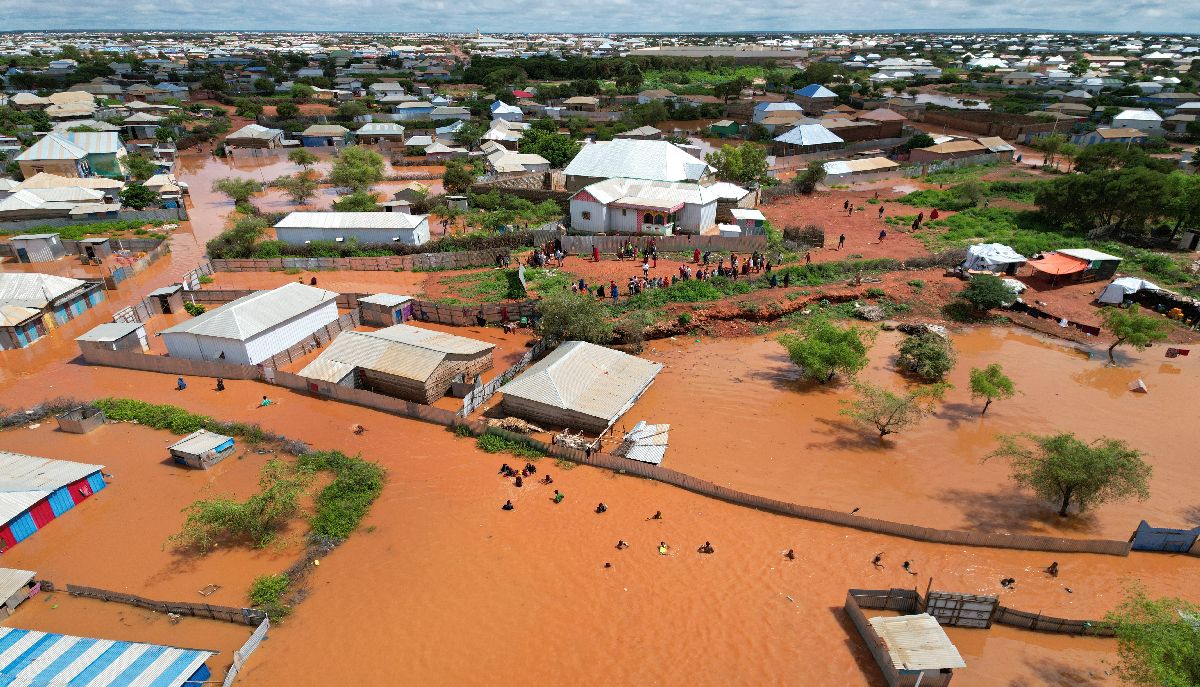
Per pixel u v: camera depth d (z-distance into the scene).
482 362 42.53
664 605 24.84
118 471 33.22
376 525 29.14
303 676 22.00
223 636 23.56
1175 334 47.28
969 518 29.92
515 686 21.69
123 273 59.59
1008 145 106.31
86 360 44.97
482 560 27.03
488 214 75.81
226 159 116.25
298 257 62.41
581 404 36.00
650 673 22.14
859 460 33.97
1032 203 77.81
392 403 37.97
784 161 104.94
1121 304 51.06
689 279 53.84
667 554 27.30
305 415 38.03
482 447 34.56
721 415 38.00
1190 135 118.06
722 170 89.19
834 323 49.25
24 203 75.75
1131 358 44.47
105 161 97.75
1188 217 62.19
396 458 33.94
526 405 37.12
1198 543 27.06
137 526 29.34
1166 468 33.06
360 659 22.67
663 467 32.47
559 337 44.88
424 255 61.44
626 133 118.94
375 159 100.50
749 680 21.89
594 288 53.75
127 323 46.53
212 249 63.59
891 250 62.44
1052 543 27.19
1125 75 191.38
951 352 43.34
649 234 67.31
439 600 25.09
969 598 23.27
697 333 48.25
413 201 80.06
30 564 27.20
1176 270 55.78
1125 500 30.77
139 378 42.66
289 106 150.38
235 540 28.52
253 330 42.50
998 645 23.30
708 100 164.88
